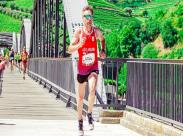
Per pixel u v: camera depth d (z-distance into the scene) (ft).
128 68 60.18
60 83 98.68
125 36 379.14
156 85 48.57
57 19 132.36
